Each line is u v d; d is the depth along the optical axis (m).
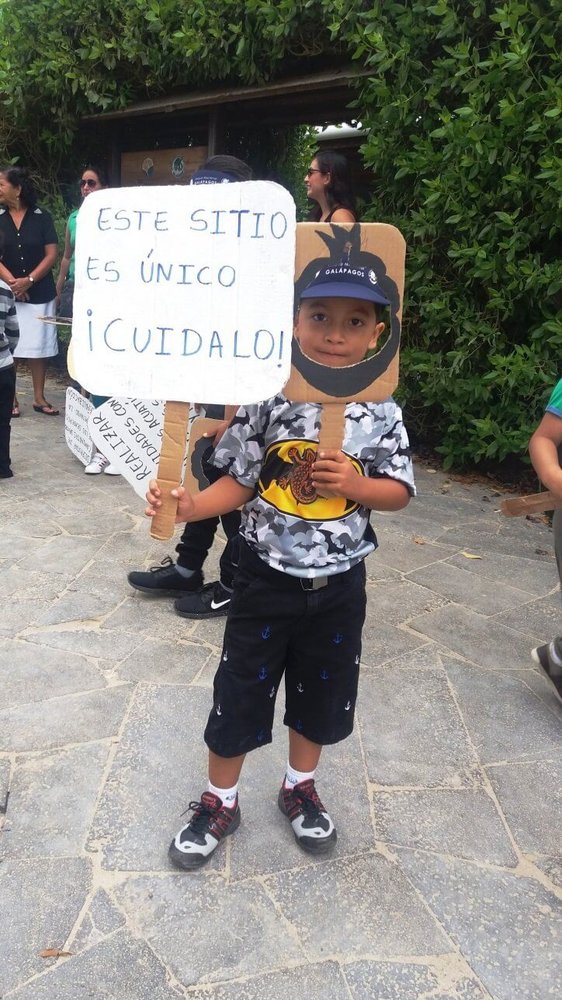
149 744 2.41
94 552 3.87
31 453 5.60
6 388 4.72
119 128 7.57
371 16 4.82
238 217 1.54
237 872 1.95
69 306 6.89
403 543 4.22
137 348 1.63
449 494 5.16
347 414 1.71
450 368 5.18
